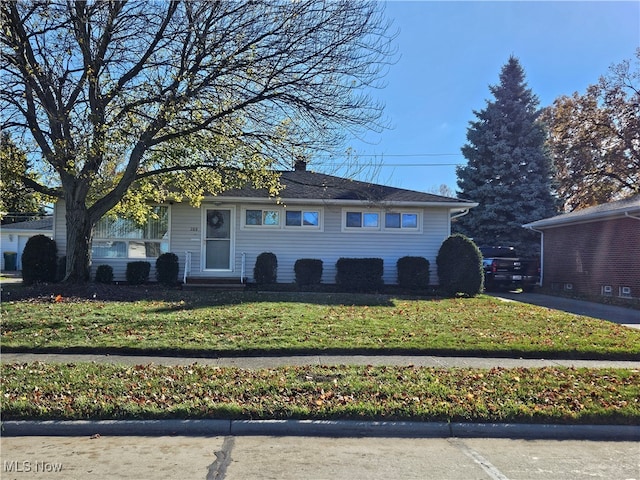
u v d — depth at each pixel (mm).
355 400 5766
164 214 17359
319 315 10883
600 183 32375
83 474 4184
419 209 17906
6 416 5262
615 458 4723
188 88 12047
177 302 12125
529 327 10281
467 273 16156
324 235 17703
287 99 12562
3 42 11422
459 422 5379
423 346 8414
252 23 12016
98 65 12211
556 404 5750
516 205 27062
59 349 8078
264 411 5445
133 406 5457
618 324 11039
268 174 13422
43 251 15992
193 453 4699
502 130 28031
